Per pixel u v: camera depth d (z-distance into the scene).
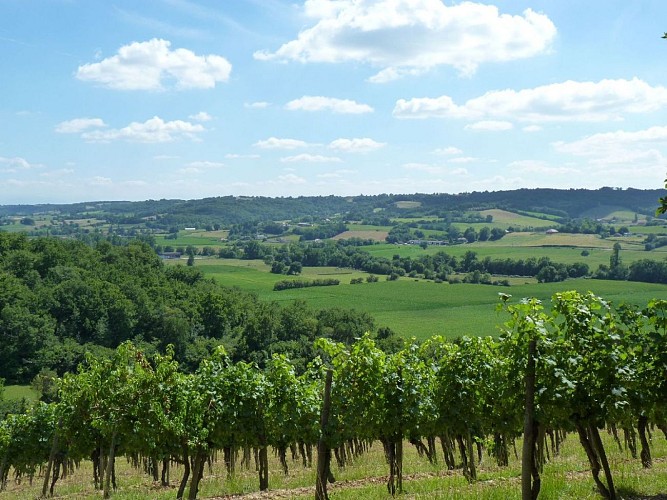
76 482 33.41
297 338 99.06
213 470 30.72
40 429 33.22
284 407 22.09
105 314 89.75
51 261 100.19
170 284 111.44
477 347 18.98
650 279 134.12
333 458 32.56
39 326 81.38
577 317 11.89
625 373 11.98
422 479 19.67
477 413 19.00
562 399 12.01
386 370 17.55
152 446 20.30
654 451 22.39
